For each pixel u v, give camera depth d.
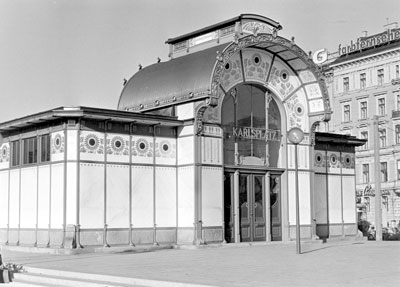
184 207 28.97
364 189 77.69
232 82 30.53
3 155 31.22
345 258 21.66
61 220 26.59
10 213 30.19
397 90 74.56
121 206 27.52
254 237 30.91
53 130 27.42
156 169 28.81
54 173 27.20
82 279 17.20
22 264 20.88
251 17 31.30
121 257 23.56
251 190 31.14
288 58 32.53
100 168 27.02
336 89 83.19
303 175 32.88
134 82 34.03
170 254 24.75
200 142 28.88
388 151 75.19
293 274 16.67
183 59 31.84
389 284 14.21
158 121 28.48
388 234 49.12
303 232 32.41
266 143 32.00
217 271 17.75
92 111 26.41
